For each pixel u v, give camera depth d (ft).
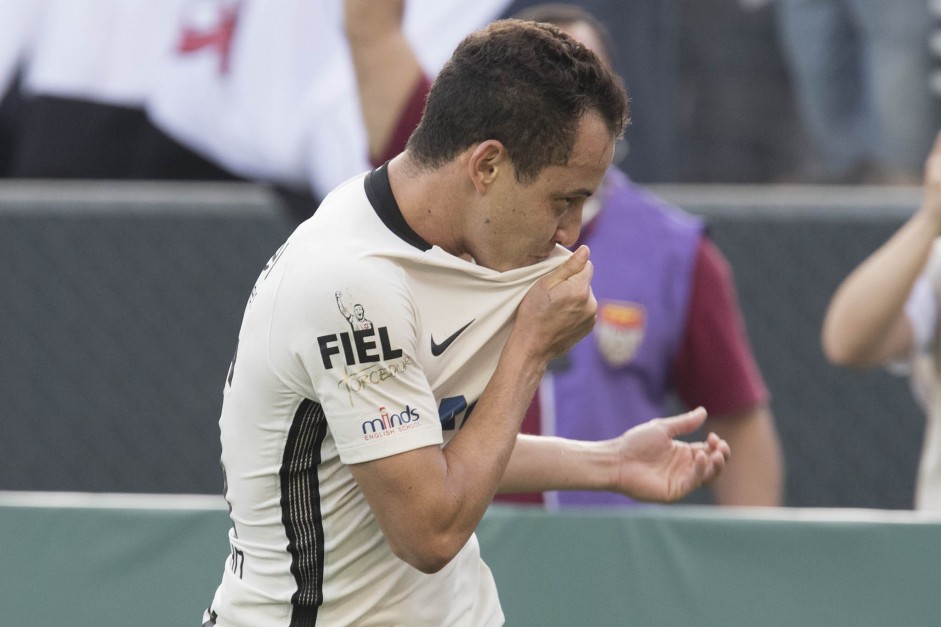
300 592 23.02
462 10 46.68
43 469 48.19
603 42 37.40
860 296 35.76
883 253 35.86
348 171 45.96
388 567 23.08
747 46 50.14
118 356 48.14
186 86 48.19
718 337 36.22
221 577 30.35
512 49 21.44
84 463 48.14
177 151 48.39
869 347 35.86
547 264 22.79
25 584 30.53
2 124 48.88
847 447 47.32
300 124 46.75
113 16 48.39
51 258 48.03
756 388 36.70
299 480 22.54
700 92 50.11
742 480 36.81
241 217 47.70
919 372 37.29
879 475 47.21
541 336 22.48
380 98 43.86
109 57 48.57
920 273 35.09
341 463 22.41
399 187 22.24
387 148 43.88
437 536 21.52
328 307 21.26
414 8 46.60
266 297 22.15
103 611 30.45
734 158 50.52
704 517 30.35
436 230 22.17
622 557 30.32
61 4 48.73
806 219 47.03
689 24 49.83
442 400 22.90
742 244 47.21
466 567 24.84
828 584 30.04
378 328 21.27
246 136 47.57
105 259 47.96
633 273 35.83
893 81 50.24
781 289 47.21
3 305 48.19
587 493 35.63
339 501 22.56
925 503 35.06
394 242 21.91
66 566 30.58
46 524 30.73
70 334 48.14
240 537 23.66
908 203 46.70
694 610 30.12
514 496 35.50
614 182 37.19
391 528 21.61
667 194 47.39
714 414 36.63
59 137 48.67
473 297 22.44
